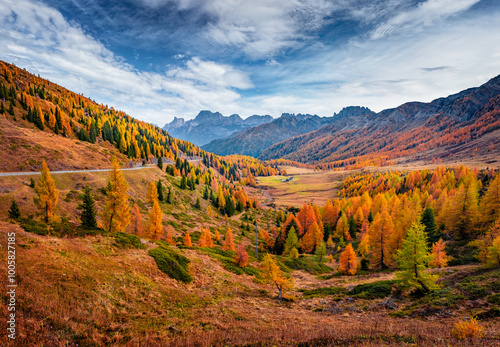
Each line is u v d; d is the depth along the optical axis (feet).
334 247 263.08
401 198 311.27
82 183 247.09
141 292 74.38
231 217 426.51
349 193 637.71
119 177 131.13
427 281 93.97
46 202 132.05
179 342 48.06
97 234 105.81
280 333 57.72
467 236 176.35
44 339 40.73
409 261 96.27
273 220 460.14
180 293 86.38
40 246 73.97
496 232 131.13
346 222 268.00
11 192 178.29
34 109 371.35
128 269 85.25
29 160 252.83
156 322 59.98
